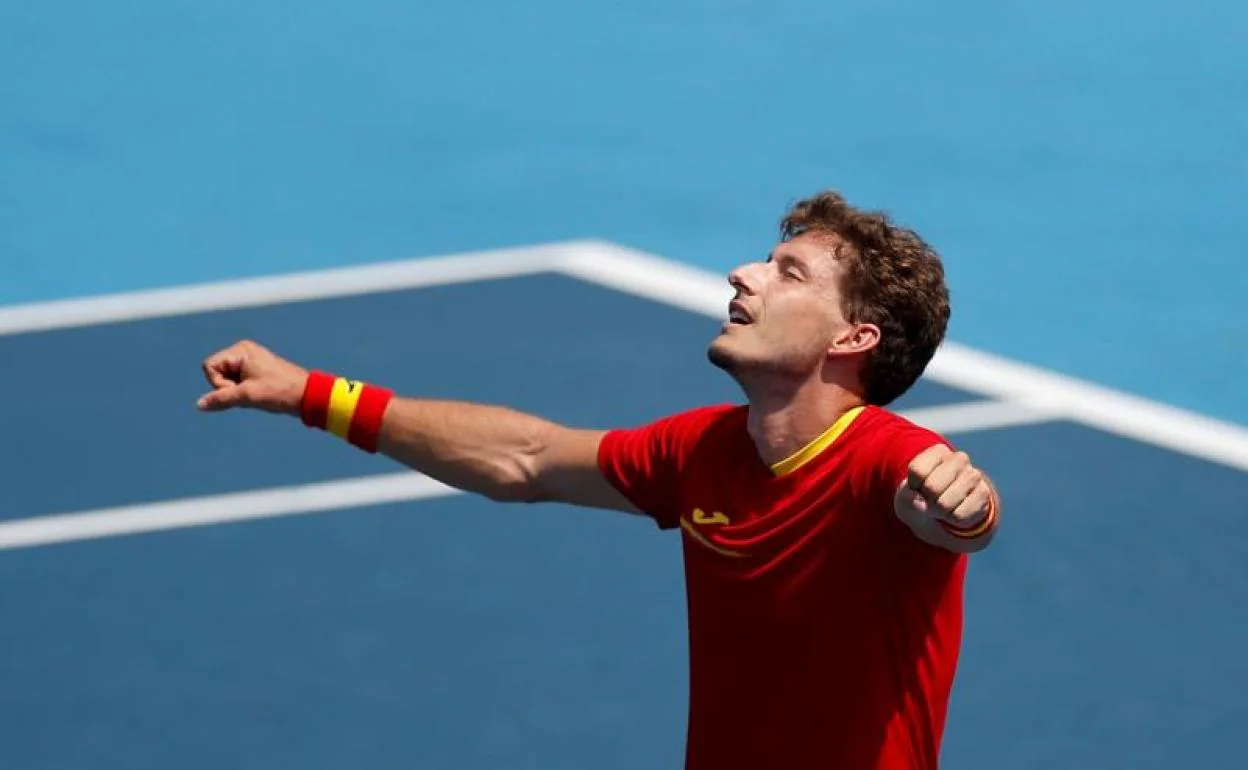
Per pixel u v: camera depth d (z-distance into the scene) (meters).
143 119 57.28
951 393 44.03
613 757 32.81
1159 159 55.97
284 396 23.33
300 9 63.31
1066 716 34.25
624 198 53.38
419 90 58.88
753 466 21.30
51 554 38.03
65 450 41.31
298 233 51.88
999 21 63.12
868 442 20.62
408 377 44.00
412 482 40.22
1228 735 33.91
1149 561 38.38
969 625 36.50
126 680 34.62
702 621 21.69
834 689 21.05
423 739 33.22
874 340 21.08
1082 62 60.78
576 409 42.69
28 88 58.66
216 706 34.03
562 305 47.09
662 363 44.50
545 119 57.41
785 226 21.73
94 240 51.56
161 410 42.78
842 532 20.70
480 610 36.41
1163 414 43.50
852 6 63.94
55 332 46.12
